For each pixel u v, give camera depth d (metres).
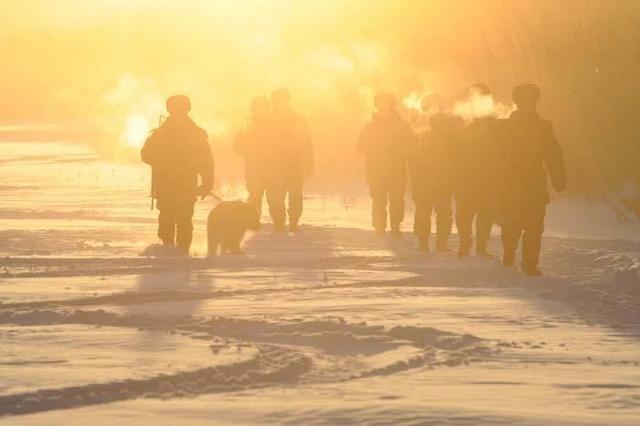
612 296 38.47
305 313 33.91
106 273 44.59
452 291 39.22
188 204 53.28
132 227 64.62
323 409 20.55
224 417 20.19
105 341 28.83
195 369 24.72
